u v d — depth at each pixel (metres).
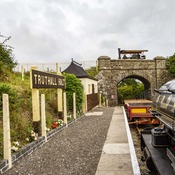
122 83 57.69
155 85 37.72
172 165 4.45
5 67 13.62
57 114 12.85
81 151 7.36
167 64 40.59
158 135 6.10
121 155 6.87
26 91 11.17
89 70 37.19
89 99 22.67
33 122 8.83
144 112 16.09
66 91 16.41
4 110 5.90
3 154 6.04
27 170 5.73
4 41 13.72
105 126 12.10
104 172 5.52
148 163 5.95
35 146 7.66
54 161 6.40
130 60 37.25
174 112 4.46
